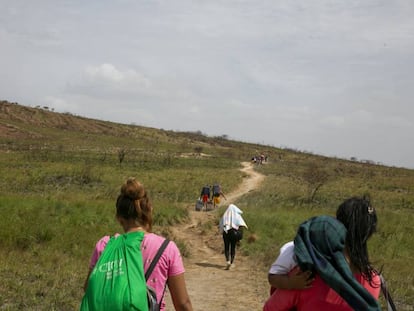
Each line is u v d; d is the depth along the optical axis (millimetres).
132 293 2879
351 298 2734
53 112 118688
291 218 21703
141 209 3324
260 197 36188
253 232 17859
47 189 34125
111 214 18500
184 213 23297
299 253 2850
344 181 58062
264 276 11938
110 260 3031
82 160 56625
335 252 2834
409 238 19516
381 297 9570
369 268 2951
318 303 2875
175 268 3203
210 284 11000
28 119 110188
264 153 113250
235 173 55281
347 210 2994
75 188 35469
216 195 30344
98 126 120312
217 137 141125
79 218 17016
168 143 112750
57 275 9672
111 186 37156
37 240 13531
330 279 2760
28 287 8500
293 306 3000
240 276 11961
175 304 3256
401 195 45031
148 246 3180
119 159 58250
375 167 106688
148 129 132000
